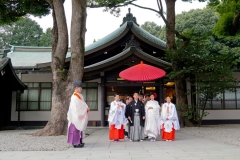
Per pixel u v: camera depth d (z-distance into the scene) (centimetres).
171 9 1444
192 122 1430
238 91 1675
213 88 1301
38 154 584
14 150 647
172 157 529
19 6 1312
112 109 845
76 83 708
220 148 662
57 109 1008
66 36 1073
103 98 1495
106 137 980
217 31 1291
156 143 788
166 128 857
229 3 1227
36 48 2050
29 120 1636
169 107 872
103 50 1589
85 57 1603
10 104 1622
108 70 1449
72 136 684
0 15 1334
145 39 1533
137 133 847
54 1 1070
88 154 579
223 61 1295
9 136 975
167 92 1662
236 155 550
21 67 1630
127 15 1912
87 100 1631
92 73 1445
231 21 1238
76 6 1058
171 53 1290
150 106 869
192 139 883
